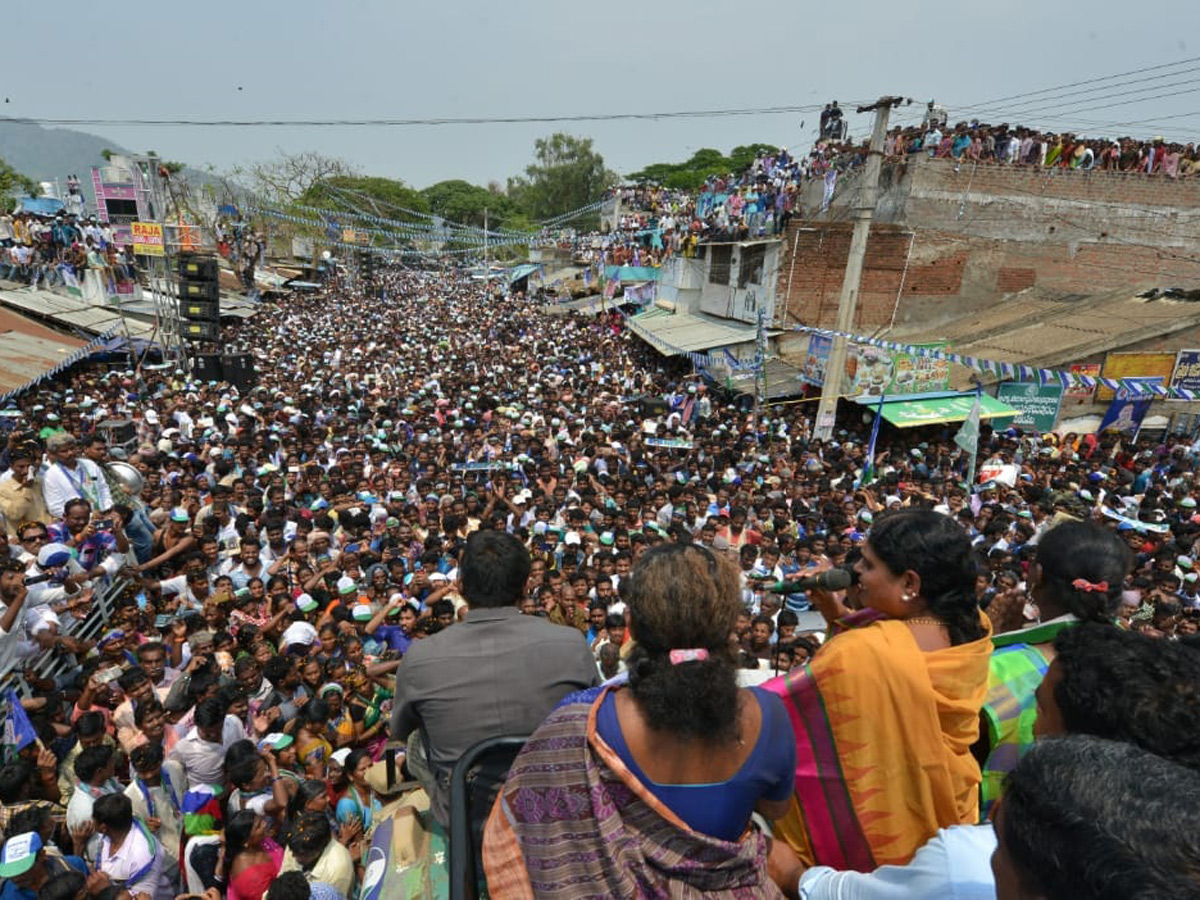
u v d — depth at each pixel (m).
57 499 8.62
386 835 2.64
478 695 2.32
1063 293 25.69
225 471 12.53
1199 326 20.42
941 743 1.82
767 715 1.57
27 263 25.56
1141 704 1.59
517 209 85.19
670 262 33.12
